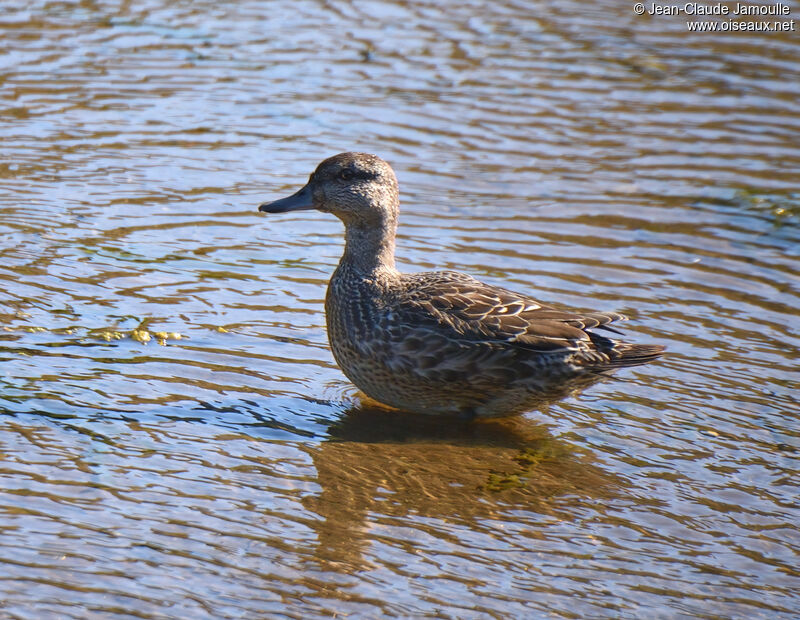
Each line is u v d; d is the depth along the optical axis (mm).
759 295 13633
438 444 10648
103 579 7906
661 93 19906
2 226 14047
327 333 11625
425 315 10859
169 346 11711
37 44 20422
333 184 11344
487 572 8461
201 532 8625
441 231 14945
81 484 9086
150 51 20516
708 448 10586
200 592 7887
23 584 7746
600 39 22234
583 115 18938
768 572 8688
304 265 13938
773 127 18719
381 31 22125
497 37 22109
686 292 13648
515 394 10930
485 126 18344
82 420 10125
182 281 13172
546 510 9461
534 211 15711
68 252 13570
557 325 10773
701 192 16484
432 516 9242
